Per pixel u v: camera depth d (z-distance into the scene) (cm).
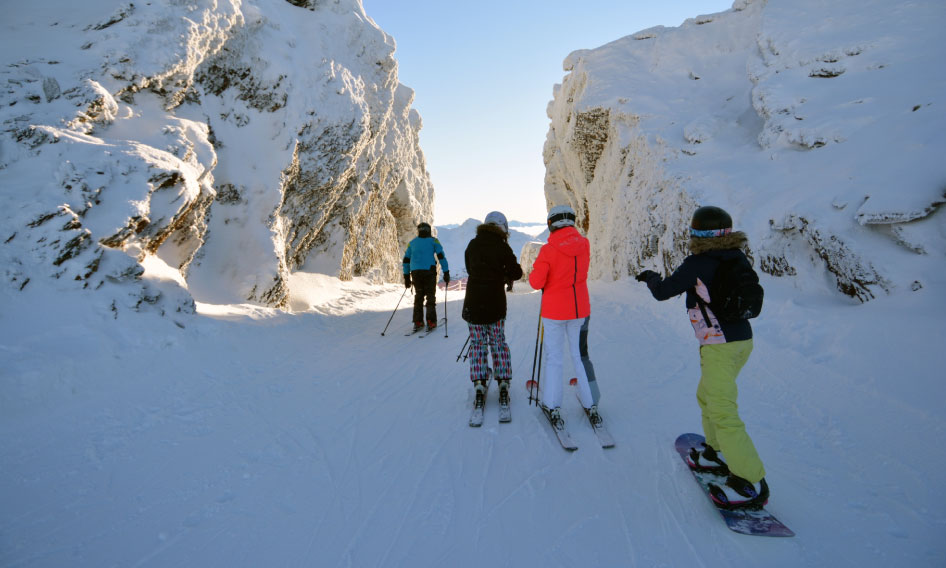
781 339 464
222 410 390
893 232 475
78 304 439
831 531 229
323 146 961
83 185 489
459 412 401
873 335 402
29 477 275
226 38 795
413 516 256
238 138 834
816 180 605
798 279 557
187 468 301
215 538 237
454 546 231
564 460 312
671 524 242
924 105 585
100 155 519
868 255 480
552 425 349
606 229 1247
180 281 597
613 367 487
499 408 404
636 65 1272
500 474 297
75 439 317
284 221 955
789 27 891
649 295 794
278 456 323
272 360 530
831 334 434
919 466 268
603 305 806
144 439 330
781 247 588
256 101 864
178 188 582
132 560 219
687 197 771
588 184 1450
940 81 618
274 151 863
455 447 336
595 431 343
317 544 234
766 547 221
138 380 404
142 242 546
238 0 831
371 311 945
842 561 209
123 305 472
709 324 252
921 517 231
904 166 516
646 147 1008
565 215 357
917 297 422
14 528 235
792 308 507
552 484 284
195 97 773
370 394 450
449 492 278
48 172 482
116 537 234
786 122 731
